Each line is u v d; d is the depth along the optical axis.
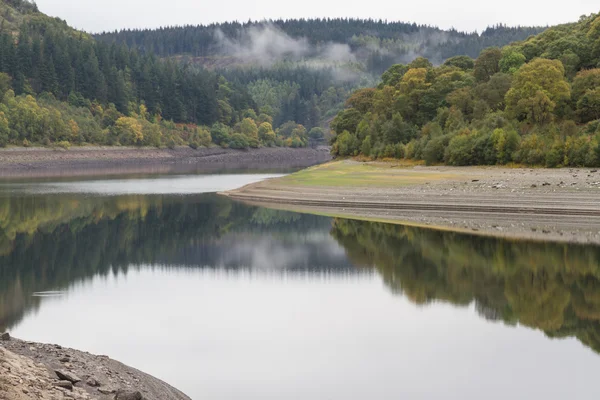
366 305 33.53
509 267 42.06
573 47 142.38
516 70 142.88
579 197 65.44
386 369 24.16
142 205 84.69
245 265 44.91
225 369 24.06
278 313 32.06
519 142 103.00
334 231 60.09
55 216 73.38
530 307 32.62
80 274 42.09
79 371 18.11
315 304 33.84
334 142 178.25
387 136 142.00
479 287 37.09
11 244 54.47
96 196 96.75
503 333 28.55
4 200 90.19
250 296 35.69
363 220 65.88
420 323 30.11
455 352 26.05
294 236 58.03
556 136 99.75
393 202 73.19
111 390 16.73
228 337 28.03
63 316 31.39
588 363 24.64
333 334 28.55
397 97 155.38
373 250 49.66
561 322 29.95
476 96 138.12
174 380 22.84
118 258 48.00
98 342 27.22
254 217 71.62
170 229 63.53
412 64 178.50
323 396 21.64
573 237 51.62
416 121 151.62
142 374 20.62
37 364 17.20
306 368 24.23
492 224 59.66
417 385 22.59
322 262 45.72
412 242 52.12
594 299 34.03
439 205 68.88
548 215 61.97
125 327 29.52
